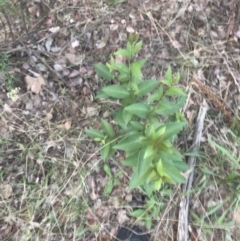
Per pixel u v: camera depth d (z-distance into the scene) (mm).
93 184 726
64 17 796
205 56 806
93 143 739
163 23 814
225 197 737
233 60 810
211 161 746
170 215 718
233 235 724
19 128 739
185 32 816
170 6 824
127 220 716
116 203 721
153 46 801
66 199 716
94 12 803
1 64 737
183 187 718
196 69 794
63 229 706
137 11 813
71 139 740
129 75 622
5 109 742
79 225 708
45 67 766
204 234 717
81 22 797
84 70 773
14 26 773
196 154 726
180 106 642
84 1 807
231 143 761
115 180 728
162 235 711
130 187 566
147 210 716
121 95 620
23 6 788
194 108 772
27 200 712
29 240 696
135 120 658
